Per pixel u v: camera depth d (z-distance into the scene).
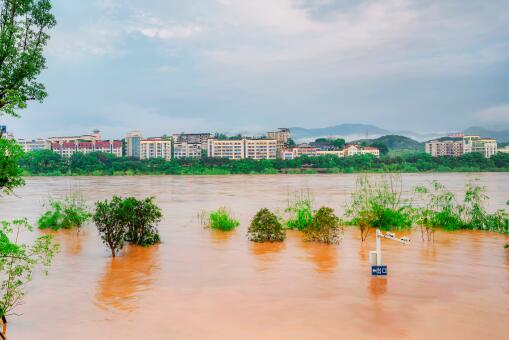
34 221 31.62
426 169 184.50
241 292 13.44
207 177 149.62
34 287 14.34
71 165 178.62
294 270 16.02
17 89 14.76
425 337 10.02
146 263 17.58
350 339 9.95
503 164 187.25
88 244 22.00
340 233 23.95
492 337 10.01
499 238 22.44
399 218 25.47
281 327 10.66
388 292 13.26
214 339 10.05
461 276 15.02
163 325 10.91
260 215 22.34
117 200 20.73
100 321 11.27
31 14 15.20
